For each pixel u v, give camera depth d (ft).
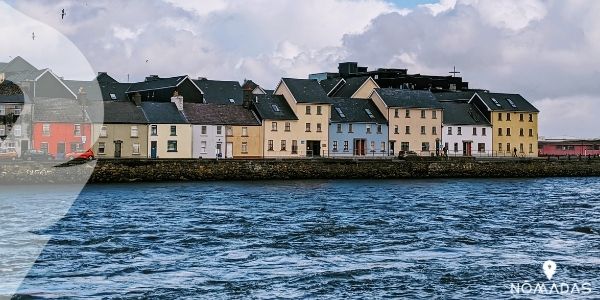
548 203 185.37
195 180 282.97
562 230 120.57
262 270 78.79
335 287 69.26
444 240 106.22
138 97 326.85
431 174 332.60
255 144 348.79
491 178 340.18
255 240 104.99
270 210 155.63
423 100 404.36
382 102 390.83
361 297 64.85
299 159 305.32
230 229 118.21
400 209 161.38
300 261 85.66
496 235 112.88
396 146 391.24
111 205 165.17
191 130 329.72
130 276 73.82
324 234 113.19
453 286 70.08
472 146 417.08
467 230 119.85
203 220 132.57
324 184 270.46
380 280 73.00
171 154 325.42
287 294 65.92
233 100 408.05
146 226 120.57
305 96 365.20
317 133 366.22
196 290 67.05
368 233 114.83
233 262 84.43
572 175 367.86
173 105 335.26
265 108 357.00
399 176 324.80
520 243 103.35
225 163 288.71
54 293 63.62
